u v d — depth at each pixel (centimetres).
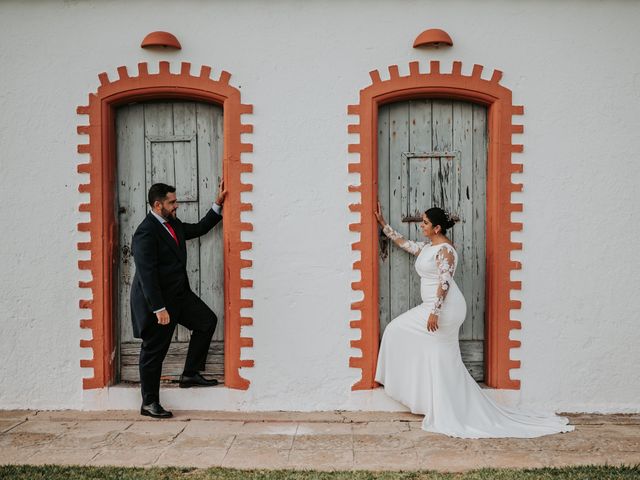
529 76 534
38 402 546
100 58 536
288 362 542
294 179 537
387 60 534
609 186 537
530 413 528
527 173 536
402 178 553
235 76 536
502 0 532
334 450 456
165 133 554
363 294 538
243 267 539
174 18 535
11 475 408
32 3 534
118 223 558
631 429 501
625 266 538
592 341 540
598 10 532
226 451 454
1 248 543
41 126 538
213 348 559
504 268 537
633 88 534
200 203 556
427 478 405
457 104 552
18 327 545
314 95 535
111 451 454
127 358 562
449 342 510
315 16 534
